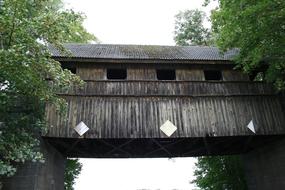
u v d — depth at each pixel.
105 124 15.09
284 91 16.55
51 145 15.64
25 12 10.05
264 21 12.53
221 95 16.36
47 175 14.84
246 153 19.66
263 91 16.83
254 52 13.71
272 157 16.80
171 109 15.77
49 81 12.75
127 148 17.66
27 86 10.06
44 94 10.44
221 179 22.56
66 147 16.69
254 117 16.09
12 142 10.05
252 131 15.70
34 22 9.80
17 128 10.73
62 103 11.20
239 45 14.49
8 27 9.41
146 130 15.17
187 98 16.11
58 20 10.27
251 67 15.76
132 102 15.70
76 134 14.74
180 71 16.83
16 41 9.68
